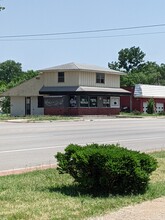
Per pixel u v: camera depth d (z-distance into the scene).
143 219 6.52
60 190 8.62
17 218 6.49
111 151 8.19
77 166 8.20
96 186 8.38
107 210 7.01
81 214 6.73
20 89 55.41
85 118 45.34
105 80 54.12
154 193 8.25
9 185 9.05
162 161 12.57
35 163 13.12
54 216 6.61
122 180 8.11
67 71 51.16
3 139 21.45
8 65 150.75
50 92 51.62
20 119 41.69
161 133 26.34
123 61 132.88
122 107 63.19
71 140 21.09
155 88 65.00
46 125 33.53
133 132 26.89
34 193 8.30
